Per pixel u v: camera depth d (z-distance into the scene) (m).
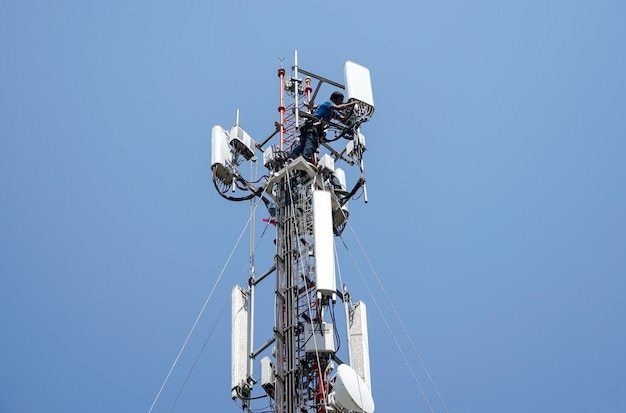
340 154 35.16
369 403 27.17
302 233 31.61
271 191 33.62
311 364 28.56
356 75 34.22
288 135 35.47
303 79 37.16
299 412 27.58
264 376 28.97
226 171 34.22
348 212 34.78
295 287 30.00
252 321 30.61
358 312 31.20
